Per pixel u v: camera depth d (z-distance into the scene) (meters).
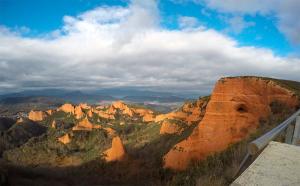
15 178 44.53
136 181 54.59
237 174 3.98
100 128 144.88
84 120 147.12
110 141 121.69
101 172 71.06
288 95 31.98
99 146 118.06
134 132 142.75
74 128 142.00
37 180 49.88
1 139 135.75
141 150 83.12
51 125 187.38
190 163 39.47
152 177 48.69
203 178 7.51
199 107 72.44
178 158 41.69
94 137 134.25
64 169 82.88
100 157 80.00
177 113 83.81
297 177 3.02
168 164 43.81
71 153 114.44
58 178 59.78
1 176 38.16
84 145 128.88
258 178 3.04
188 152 40.84
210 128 39.59
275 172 3.13
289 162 3.34
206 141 39.44
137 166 66.44
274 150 3.66
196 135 41.12
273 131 3.84
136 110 199.00
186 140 42.88
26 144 128.62
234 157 9.17
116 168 70.12
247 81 37.84
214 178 6.99
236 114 37.62
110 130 143.12
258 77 37.25
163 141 78.00
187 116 78.75
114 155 75.38
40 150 118.62
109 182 59.97
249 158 4.10
